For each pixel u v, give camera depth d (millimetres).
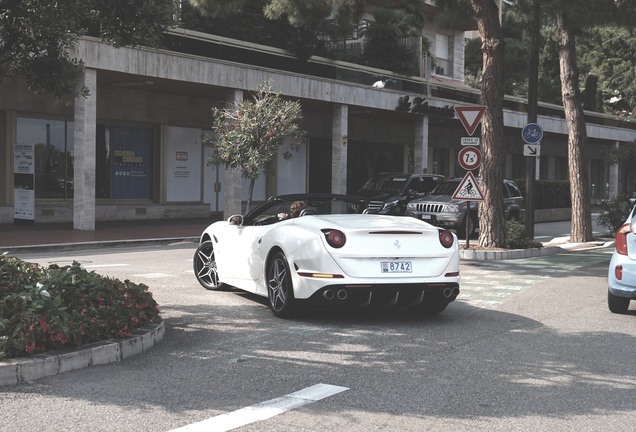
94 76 19875
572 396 5344
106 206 24516
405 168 36562
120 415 4781
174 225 23391
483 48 16797
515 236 16953
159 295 9867
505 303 9773
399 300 8062
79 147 19875
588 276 12742
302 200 9492
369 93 28250
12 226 20797
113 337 6473
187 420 4699
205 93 25938
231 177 23500
